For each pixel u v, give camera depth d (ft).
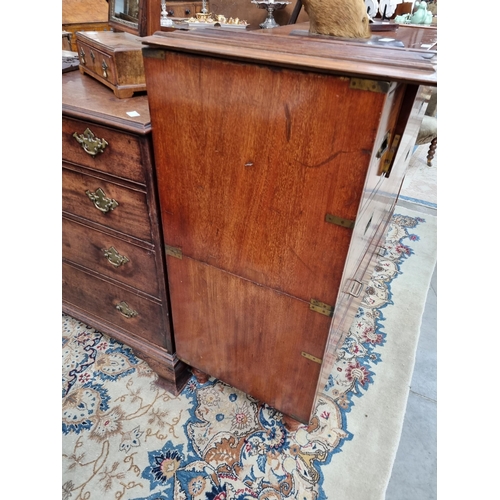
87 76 3.28
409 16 4.74
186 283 2.86
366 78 1.54
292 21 3.70
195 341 3.20
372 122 1.62
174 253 2.75
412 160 9.47
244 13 4.28
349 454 3.15
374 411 3.51
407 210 7.16
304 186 1.94
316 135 1.77
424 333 4.49
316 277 2.19
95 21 7.43
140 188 2.55
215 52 1.78
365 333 4.38
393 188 4.05
